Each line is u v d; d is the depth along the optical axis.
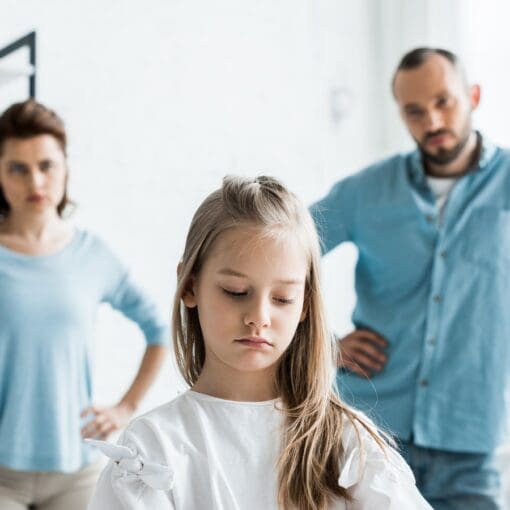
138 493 1.21
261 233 1.24
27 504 2.34
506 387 2.46
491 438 2.44
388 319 2.55
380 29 4.29
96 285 2.53
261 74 3.86
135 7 3.43
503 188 2.52
